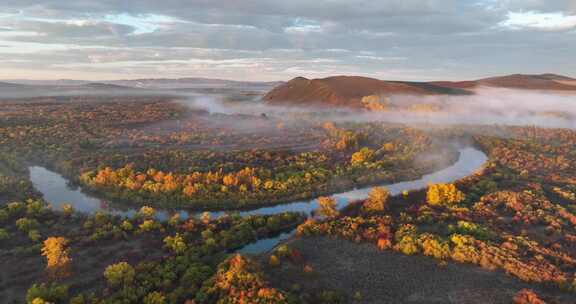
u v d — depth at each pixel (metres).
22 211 89.00
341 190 113.25
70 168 125.12
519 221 84.62
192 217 92.44
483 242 72.75
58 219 86.88
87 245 75.06
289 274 65.81
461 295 60.31
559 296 58.44
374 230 79.81
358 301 59.12
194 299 56.53
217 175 113.25
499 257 67.75
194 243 76.06
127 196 102.19
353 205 99.00
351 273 66.62
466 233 78.06
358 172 125.81
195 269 63.75
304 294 59.09
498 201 96.50
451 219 86.56
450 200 96.56
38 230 81.12
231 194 103.81
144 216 88.00
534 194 100.62
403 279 64.69
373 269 67.75
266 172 120.06
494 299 59.06
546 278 62.09
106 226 81.88
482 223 83.81
